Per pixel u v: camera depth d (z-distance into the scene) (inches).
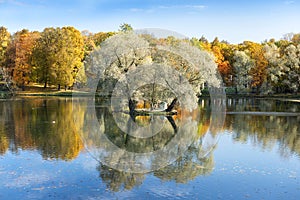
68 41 1617.9
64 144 514.6
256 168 401.7
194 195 316.8
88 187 334.3
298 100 1378.0
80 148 487.5
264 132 645.3
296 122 783.1
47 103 1176.2
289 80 1581.0
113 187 334.3
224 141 552.7
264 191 327.9
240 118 849.5
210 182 351.6
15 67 1627.7
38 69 1600.6
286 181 357.1
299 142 553.3
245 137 590.6
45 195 315.0
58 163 412.2
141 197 311.0
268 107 1142.3
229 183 349.7
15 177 362.3
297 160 440.5
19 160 426.3
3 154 455.2
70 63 1563.7
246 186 341.4
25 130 636.7
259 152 480.1
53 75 1556.3
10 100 1298.0
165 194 318.7
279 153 476.4
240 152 479.8
